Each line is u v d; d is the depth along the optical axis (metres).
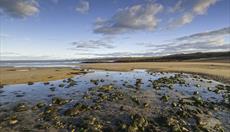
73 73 45.91
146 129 12.67
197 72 44.38
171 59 157.75
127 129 12.51
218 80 33.62
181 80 32.75
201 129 12.70
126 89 24.81
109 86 25.89
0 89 24.69
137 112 15.64
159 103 18.16
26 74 39.22
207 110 16.39
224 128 12.88
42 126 13.06
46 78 34.72
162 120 13.98
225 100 19.47
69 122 13.73
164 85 27.70
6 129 12.68
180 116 14.77
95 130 12.45
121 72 51.72
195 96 20.95
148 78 37.53
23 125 13.26
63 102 18.33
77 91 23.77
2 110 16.33
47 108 16.56
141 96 20.81
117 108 16.67
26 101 19.03
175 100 19.34
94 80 32.88
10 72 42.81
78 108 16.22
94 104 17.75
